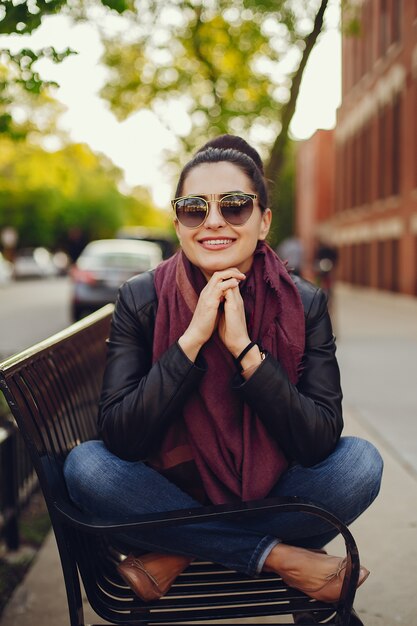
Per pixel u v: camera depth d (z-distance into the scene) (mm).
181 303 2127
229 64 12109
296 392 2021
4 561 3420
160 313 2154
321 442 2059
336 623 1998
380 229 26766
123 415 2039
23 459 4062
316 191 43562
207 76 12094
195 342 2021
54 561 3363
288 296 2164
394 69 24172
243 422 2082
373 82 27344
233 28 11250
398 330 13305
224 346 2090
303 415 2014
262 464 2076
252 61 11930
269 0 10148
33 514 4086
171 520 1915
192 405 2098
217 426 2080
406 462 4742
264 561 2053
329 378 2164
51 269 47156
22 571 3338
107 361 2217
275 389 1987
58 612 2887
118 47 11734
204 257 2109
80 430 2789
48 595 3025
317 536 2213
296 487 2121
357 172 31000
